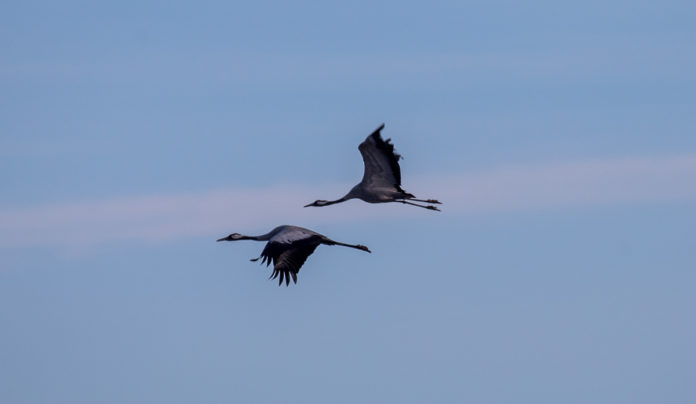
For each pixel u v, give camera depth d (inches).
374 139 2018.9
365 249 1994.3
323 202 2087.8
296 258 1971.0
